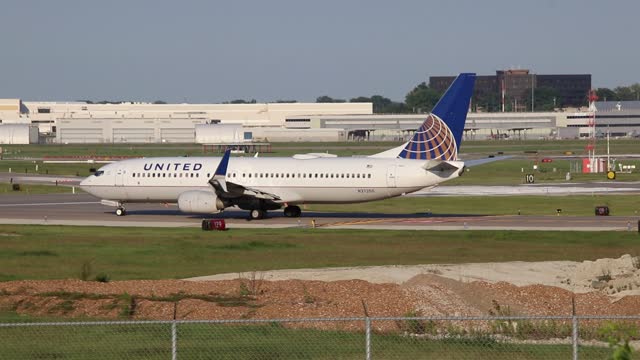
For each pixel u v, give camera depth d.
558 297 141.50
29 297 141.50
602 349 107.62
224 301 140.62
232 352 106.69
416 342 110.88
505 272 175.38
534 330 118.75
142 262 189.75
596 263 176.12
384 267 180.88
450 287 143.75
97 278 163.62
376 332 116.75
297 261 190.62
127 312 133.00
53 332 117.25
